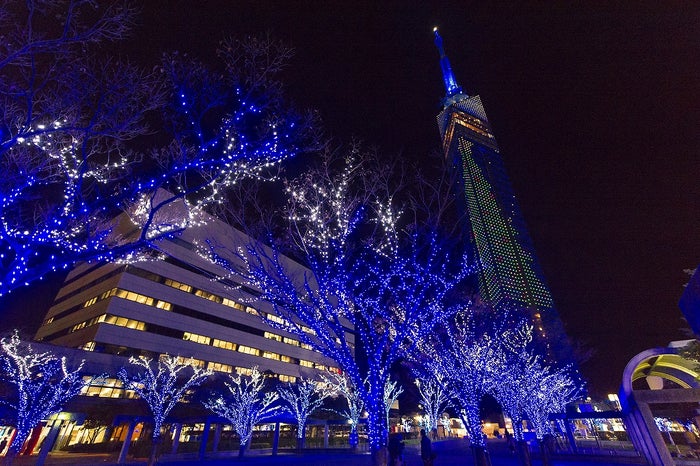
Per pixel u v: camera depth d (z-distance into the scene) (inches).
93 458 1023.6
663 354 522.0
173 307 1776.6
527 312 2566.4
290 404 1619.1
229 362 1916.8
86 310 1694.1
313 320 369.7
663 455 439.8
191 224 367.6
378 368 366.9
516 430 617.6
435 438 1904.5
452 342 609.9
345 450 1320.1
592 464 697.6
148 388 1241.4
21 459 959.6
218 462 962.7
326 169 423.5
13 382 960.9
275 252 389.7
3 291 259.6
